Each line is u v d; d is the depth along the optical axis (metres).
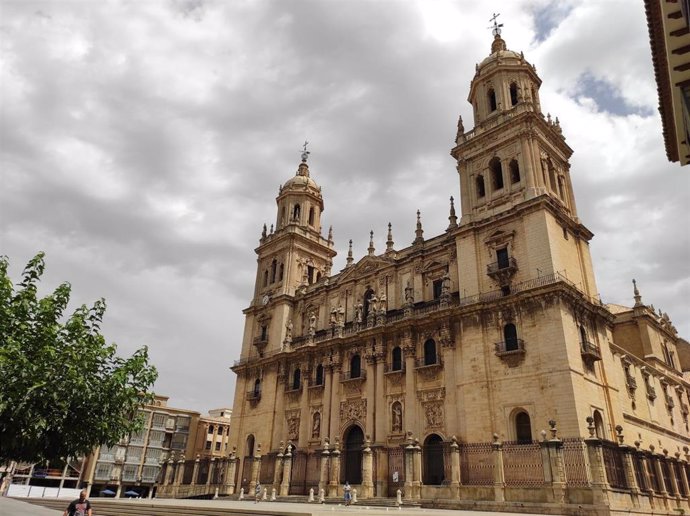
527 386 37.19
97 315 16.30
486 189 47.25
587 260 45.06
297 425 53.00
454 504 33.38
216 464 54.66
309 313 60.44
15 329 14.37
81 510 18.72
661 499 35.66
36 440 13.19
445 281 46.16
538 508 29.98
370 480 40.00
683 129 18.64
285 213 70.75
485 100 51.78
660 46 17.14
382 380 46.62
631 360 48.03
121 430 15.41
